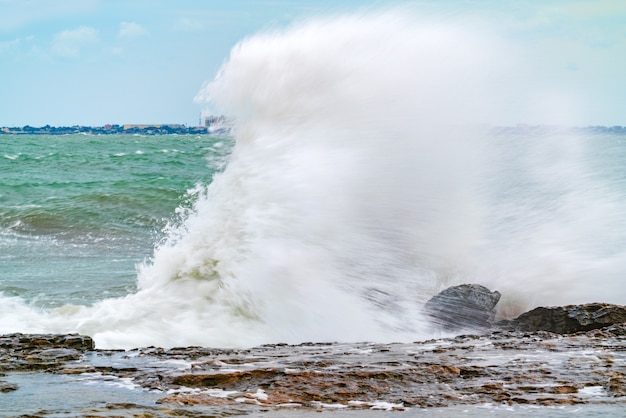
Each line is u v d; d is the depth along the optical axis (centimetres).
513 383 770
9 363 869
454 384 771
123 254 2534
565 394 733
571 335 1034
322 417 666
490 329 1233
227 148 1772
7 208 3256
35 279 1981
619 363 841
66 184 4281
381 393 742
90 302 1659
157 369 836
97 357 910
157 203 3472
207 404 702
